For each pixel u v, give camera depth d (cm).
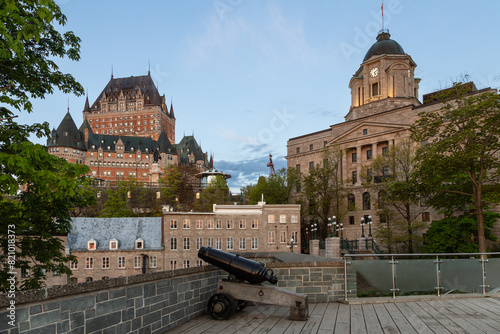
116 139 18325
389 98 7619
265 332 797
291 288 1104
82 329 592
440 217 5972
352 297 1102
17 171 877
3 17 838
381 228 5641
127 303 698
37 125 1574
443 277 1138
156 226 6331
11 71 1353
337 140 7894
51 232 1730
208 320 916
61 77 1569
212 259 963
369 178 6331
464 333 749
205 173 11025
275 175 8425
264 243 6044
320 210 7225
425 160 3703
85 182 990
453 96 4088
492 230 5400
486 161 3628
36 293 509
